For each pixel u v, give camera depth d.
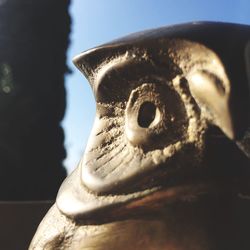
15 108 1.64
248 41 0.33
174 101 0.34
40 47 1.72
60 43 1.76
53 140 1.70
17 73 1.67
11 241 0.84
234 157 0.33
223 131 0.30
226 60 0.31
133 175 0.34
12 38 1.70
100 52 0.37
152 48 0.34
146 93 0.35
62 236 0.37
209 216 0.33
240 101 0.30
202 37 0.32
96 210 0.35
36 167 1.64
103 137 0.38
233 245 0.33
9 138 1.61
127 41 0.35
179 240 0.33
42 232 0.40
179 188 0.33
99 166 0.36
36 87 1.69
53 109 1.71
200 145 0.32
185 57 0.33
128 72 0.36
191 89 0.32
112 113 0.38
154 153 0.34
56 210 0.40
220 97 0.30
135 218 0.34
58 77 1.75
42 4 1.74
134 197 0.34
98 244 0.35
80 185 0.37
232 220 0.34
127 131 0.35
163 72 0.34
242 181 0.33
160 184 0.33
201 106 0.31
